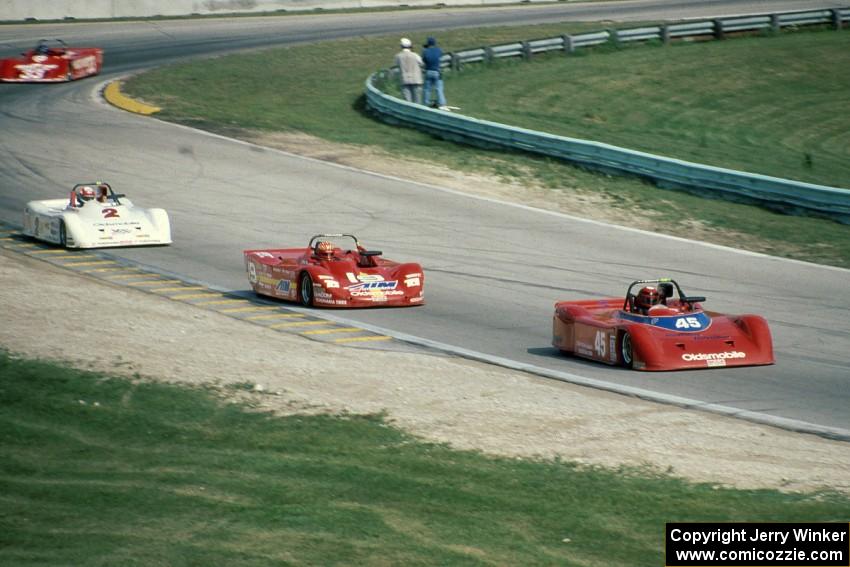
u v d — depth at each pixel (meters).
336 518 38.09
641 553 36.09
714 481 43.09
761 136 152.00
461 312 74.75
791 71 187.00
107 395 52.00
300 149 131.62
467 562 34.88
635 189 115.62
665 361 60.22
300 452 45.59
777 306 77.44
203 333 65.19
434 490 41.16
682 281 84.00
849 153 144.75
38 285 75.06
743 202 110.81
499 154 129.88
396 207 107.12
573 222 102.81
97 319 66.44
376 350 63.59
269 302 76.81
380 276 75.88
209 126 143.12
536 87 172.12
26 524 37.22
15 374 53.72
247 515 38.22
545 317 74.06
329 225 100.38
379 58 198.00
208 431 48.00
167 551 35.12
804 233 99.62
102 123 142.88
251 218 102.56
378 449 46.19
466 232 98.56
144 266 85.75
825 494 41.81
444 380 57.12
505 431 48.94
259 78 178.50
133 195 110.00
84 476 42.09
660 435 48.88
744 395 56.22
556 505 40.03
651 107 164.00
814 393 57.06
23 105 153.12
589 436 48.50
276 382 55.50
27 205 95.44
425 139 138.00
